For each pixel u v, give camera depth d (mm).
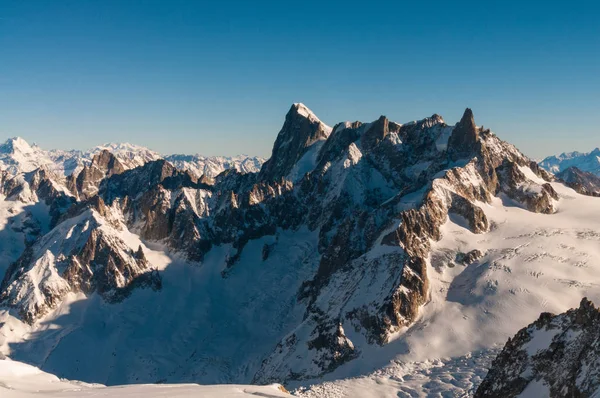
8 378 52438
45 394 47250
